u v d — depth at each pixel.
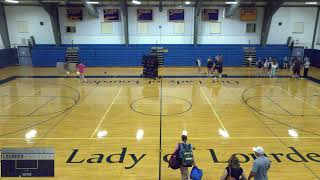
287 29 25.17
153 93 14.84
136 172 6.83
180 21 24.78
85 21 24.88
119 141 8.62
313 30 25.17
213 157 7.57
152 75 19.39
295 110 11.80
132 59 24.81
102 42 25.36
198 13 23.55
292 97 14.00
